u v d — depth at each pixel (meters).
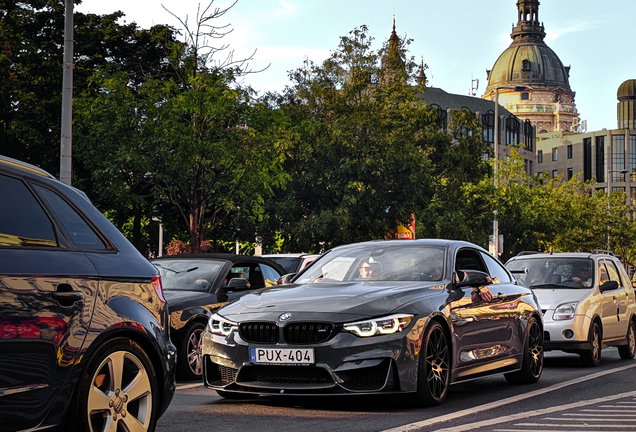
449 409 7.77
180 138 22.91
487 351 8.99
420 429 6.64
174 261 11.99
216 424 6.86
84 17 36.66
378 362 7.31
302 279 8.97
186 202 26.33
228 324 7.66
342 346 7.23
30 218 4.68
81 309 4.76
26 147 33.84
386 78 37.09
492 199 46.88
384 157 33.91
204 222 24.73
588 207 74.56
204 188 23.81
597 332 13.66
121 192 23.03
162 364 5.39
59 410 4.61
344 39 36.66
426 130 40.41
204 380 7.85
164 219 33.97
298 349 7.27
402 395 7.78
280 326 7.36
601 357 15.80
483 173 43.25
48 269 4.59
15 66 33.94
